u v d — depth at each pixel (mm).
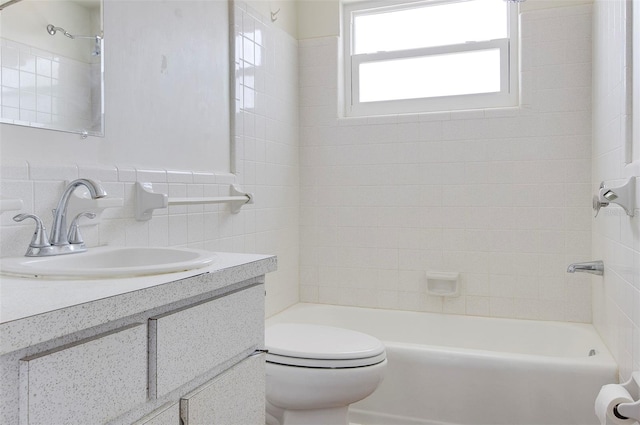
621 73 1681
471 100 2648
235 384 1073
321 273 2848
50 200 1277
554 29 2418
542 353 2373
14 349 617
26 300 734
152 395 845
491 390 1896
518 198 2492
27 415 630
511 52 2586
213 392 996
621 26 1679
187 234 1861
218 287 1026
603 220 2066
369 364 1697
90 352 724
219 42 2096
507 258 2518
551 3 2420
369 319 2701
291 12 2805
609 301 1947
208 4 2018
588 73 2367
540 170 2453
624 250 1656
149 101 1676
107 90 1493
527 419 1853
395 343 2078
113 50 1520
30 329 637
